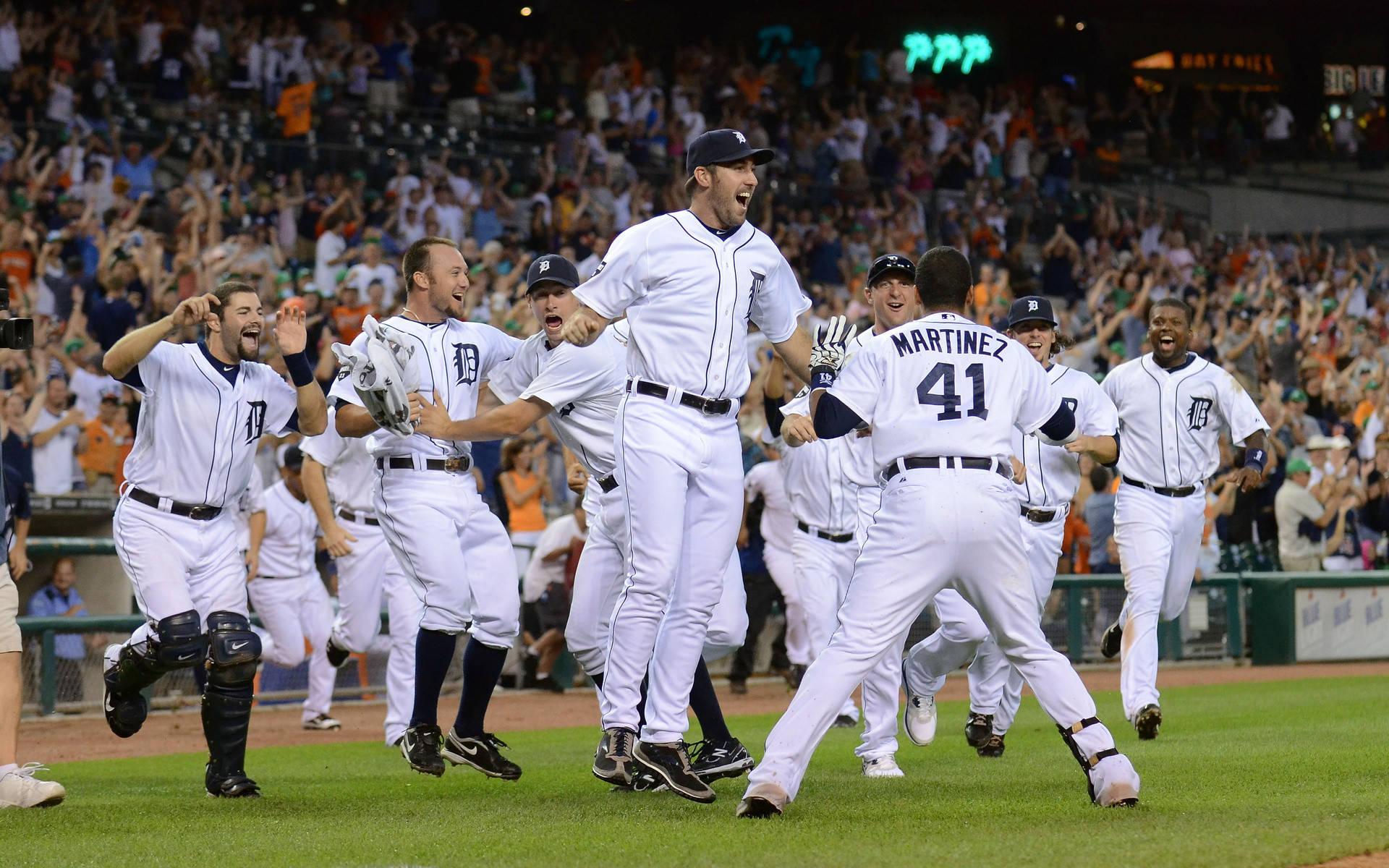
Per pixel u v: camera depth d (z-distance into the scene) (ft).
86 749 106.73
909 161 312.91
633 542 65.72
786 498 141.69
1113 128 381.81
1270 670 174.81
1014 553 60.95
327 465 101.81
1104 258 302.25
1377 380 248.11
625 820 61.05
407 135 266.36
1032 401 63.21
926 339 62.18
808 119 326.85
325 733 118.11
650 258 64.18
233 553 75.77
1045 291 287.69
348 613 104.06
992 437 60.95
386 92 277.03
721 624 75.61
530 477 160.25
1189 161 377.50
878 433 61.87
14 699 68.23
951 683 164.96
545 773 82.53
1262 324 250.16
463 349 79.97
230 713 71.82
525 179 267.39
